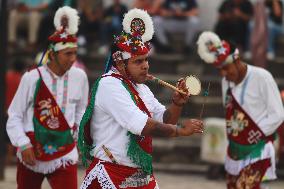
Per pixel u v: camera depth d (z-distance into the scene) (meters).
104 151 12.30
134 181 12.34
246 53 33.06
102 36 34.41
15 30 34.69
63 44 15.77
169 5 34.03
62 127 15.96
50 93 15.91
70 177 15.99
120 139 12.22
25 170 16.05
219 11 33.28
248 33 33.12
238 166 17.08
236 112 17.06
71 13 15.91
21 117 15.84
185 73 33.62
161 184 25.73
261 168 16.81
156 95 32.16
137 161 12.20
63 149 15.92
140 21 12.34
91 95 12.34
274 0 33.69
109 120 12.23
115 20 34.19
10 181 25.50
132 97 12.16
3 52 26.03
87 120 12.34
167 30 34.09
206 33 17.05
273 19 33.66
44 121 15.91
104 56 34.03
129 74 12.29
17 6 34.88
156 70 33.88
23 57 34.38
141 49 12.17
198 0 35.88
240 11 33.09
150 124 11.77
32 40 34.69
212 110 31.72
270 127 16.75
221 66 17.02
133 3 35.66
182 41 34.75
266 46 29.84
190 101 31.80
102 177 12.27
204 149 27.09
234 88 17.08
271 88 16.81
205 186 25.53
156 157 30.22
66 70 16.00
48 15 33.62
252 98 16.88
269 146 16.89
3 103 25.83
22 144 15.56
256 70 16.92
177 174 28.69
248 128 16.92
